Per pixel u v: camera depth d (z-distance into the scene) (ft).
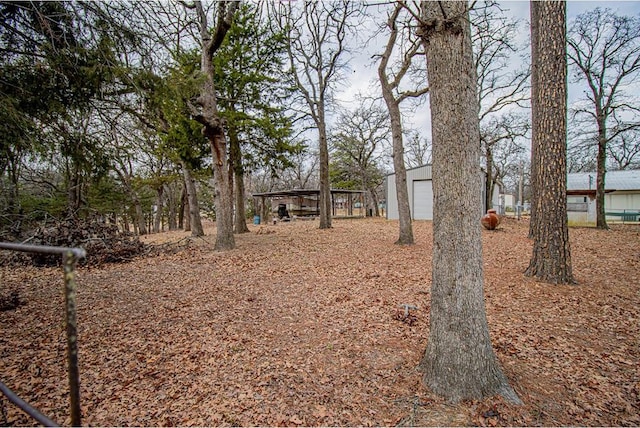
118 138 19.99
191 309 14.34
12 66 13.06
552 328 11.41
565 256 16.30
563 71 15.97
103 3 13.79
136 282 19.04
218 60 37.76
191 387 8.61
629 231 37.96
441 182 8.04
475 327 7.92
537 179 17.07
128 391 8.46
